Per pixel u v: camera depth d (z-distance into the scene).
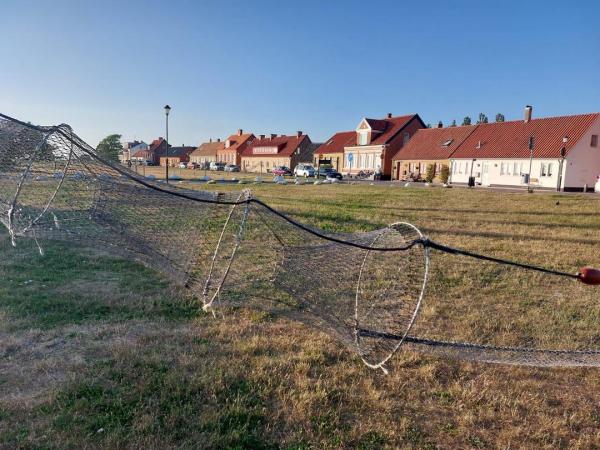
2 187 4.95
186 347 4.84
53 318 5.41
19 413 3.60
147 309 5.81
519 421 3.89
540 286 7.66
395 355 4.80
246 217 4.56
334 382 4.29
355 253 4.91
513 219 15.50
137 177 4.79
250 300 5.00
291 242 5.02
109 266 7.68
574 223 14.73
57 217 4.82
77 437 3.34
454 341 5.27
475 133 47.88
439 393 4.24
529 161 39.72
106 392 3.92
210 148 102.62
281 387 4.10
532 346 5.34
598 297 7.15
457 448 3.49
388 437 3.56
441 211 17.52
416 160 51.16
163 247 4.86
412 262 5.08
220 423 3.56
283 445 3.39
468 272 8.28
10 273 7.06
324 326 4.80
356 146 60.28
